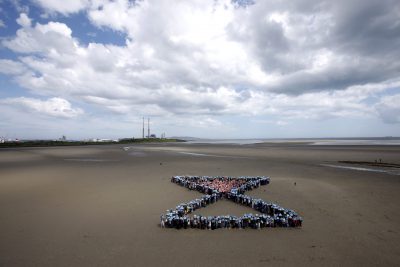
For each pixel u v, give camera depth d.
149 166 45.47
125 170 40.59
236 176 34.12
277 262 11.85
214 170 40.16
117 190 26.42
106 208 20.33
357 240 14.23
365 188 26.44
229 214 19.05
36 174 36.91
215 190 24.14
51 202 22.06
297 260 12.02
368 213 18.80
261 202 20.00
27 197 23.73
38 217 18.31
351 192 24.83
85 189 26.89
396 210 19.45
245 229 15.84
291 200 22.42
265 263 11.77
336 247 13.38
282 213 18.02
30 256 12.62
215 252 12.88
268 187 27.44
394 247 13.34
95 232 15.55
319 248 13.26
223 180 30.39
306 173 36.19
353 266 11.50
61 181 31.36
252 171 38.78
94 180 31.95
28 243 14.10
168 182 30.61
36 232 15.62
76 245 13.81
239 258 12.24
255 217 16.52
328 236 14.77
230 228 15.99
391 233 15.17
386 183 28.88
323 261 11.92
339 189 25.98
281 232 15.36
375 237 14.62
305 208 20.08
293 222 16.11
